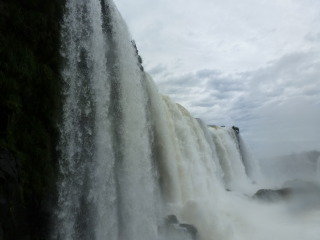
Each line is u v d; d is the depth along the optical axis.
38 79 11.84
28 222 10.44
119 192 14.90
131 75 17.88
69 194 12.16
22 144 10.88
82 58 14.04
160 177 20.27
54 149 11.98
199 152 27.12
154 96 21.03
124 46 17.73
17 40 11.62
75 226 12.10
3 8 11.37
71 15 13.80
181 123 25.20
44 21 12.55
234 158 38.66
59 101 12.45
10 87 10.89
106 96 15.05
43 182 11.14
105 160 14.09
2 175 9.52
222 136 38.44
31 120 11.38
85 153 13.23
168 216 17.59
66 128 12.60
